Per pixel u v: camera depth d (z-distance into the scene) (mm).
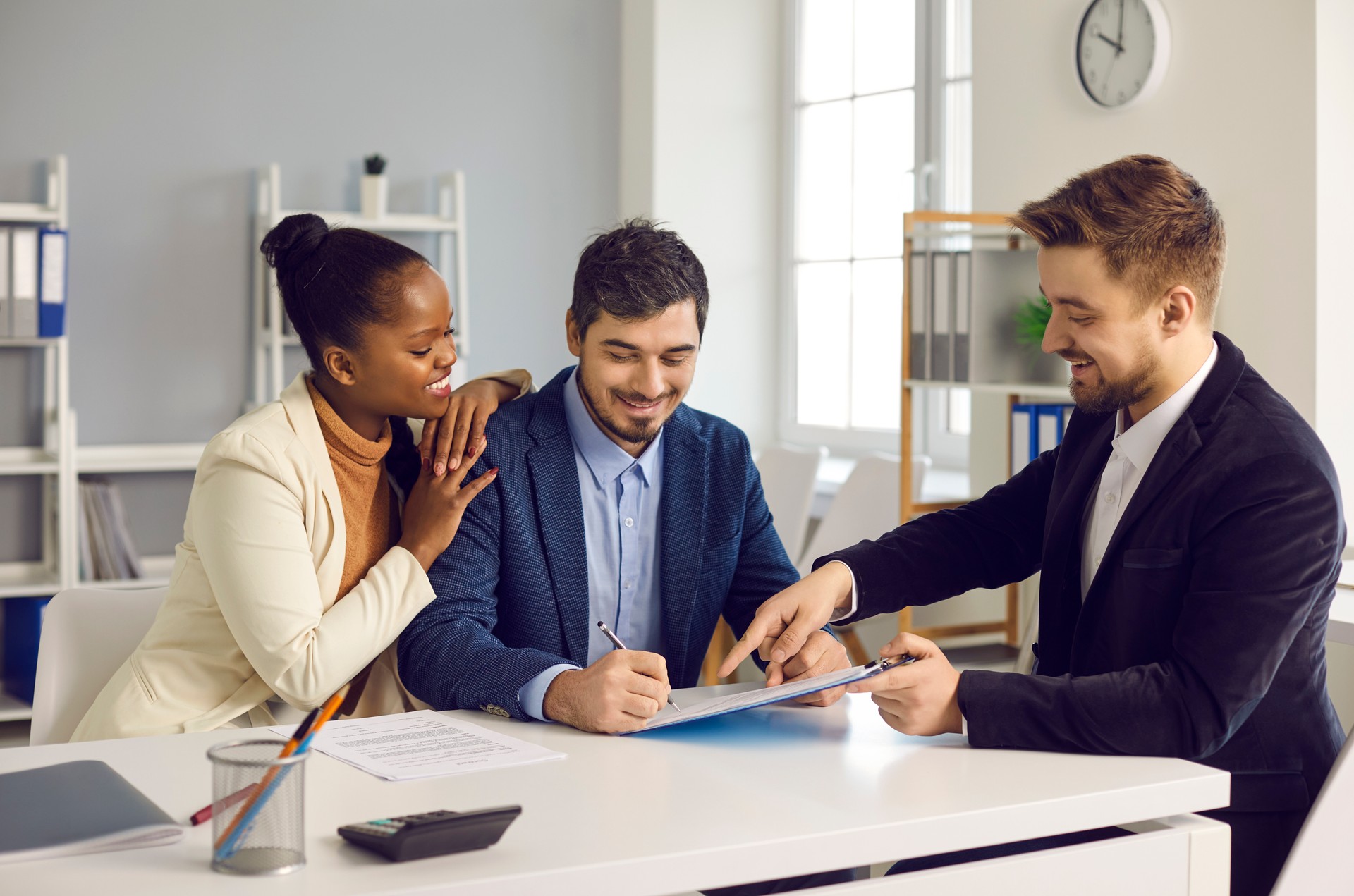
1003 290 3420
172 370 4270
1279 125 2930
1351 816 1265
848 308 4918
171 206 4254
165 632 1639
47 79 4066
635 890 1005
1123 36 3273
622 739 1369
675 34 4879
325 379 1657
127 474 4176
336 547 1607
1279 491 1341
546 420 1736
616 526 1760
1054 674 1621
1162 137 3219
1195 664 1321
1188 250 1403
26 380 4078
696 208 4984
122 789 1125
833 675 1375
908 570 1688
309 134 4465
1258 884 1426
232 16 4316
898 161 4684
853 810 1130
